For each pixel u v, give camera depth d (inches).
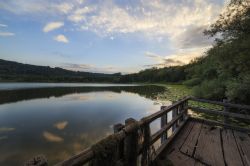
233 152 130.8
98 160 57.3
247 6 264.8
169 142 139.6
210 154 126.2
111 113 532.1
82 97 1044.5
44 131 353.7
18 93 1270.9
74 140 297.7
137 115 494.9
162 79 3563.0
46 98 983.6
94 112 554.3
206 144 143.9
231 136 165.3
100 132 342.6
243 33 268.2
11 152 251.0
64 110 597.6
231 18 278.4
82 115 511.5
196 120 216.8
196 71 1045.8
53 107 662.5
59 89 1859.0
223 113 199.0
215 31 293.9
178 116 177.9
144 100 819.4
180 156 121.4
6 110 602.9
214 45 316.2
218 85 572.4
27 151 253.8
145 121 94.7
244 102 416.5
